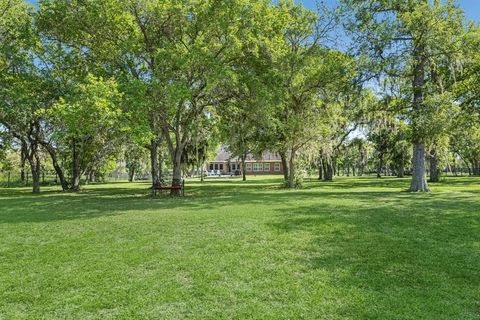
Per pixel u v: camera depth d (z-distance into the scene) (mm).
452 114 17688
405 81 20422
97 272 5883
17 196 21562
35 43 21797
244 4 18516
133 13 19219
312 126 24656
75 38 20219
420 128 18109
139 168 49656
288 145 25641
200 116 22031
